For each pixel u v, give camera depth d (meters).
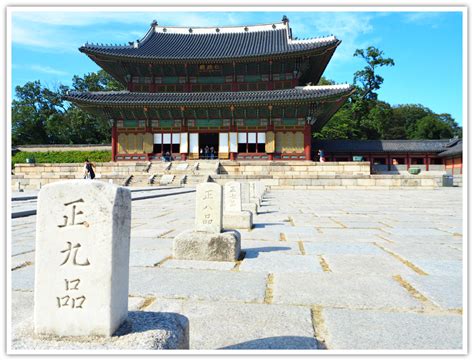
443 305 3.39
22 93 69.38
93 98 39.81
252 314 3.19
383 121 69.06
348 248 6.13
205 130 42.09
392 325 2.95
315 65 43.41
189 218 10.65
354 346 2.58
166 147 42.41
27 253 5.65
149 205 15.48
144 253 5.73
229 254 5.22
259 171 36.00
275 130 41.34
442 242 6.68
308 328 2.90
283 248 6.14
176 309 3.31
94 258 2.40
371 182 29.70
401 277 4.37
